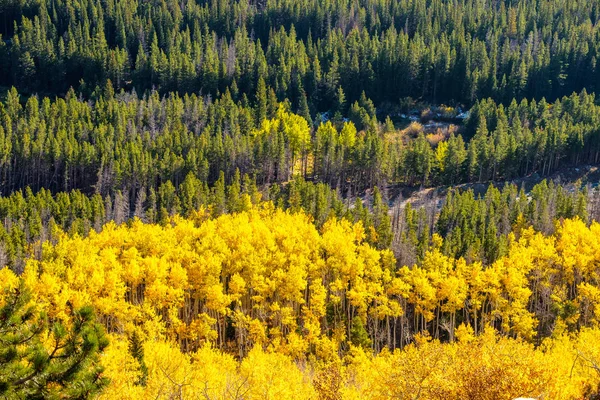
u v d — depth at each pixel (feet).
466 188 431.84
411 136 535.60
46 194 385.70
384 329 254.88
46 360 49.29
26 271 214.07
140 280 233.96
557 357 117.91
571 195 368.68
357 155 441.68
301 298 235.81
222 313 234.58
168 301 224.12
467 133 523.70
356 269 241.14
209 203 378.32
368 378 125.70
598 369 99.14
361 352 192.54
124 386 111.55
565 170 453.58
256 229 271.08
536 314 244.63
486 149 439.63
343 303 251.39
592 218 356.18
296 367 164.14
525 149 450.30
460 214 339.77
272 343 220.02
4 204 360.69
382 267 270.46
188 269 243.40
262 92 545.03
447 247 288.10
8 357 49.24
